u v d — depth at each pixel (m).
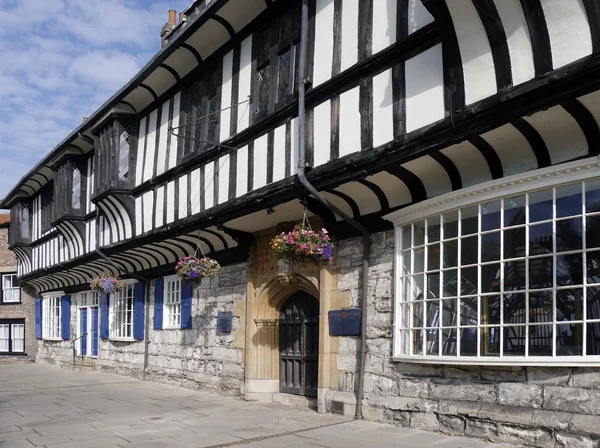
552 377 5.29
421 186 6.70
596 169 4.99
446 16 5.45
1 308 22.61
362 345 7.29
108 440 6.52
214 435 6.68
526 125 5.27
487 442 5.62
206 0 11.74
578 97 4.70
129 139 12.02
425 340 6.46
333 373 7.80
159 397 10.18
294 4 8.12
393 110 6.39
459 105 5.51
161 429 7.12
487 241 5.88
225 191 9.03
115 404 9.41
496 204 5.82
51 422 7.78
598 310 4.99
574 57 4.61
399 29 6.45
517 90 4.89
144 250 12.26
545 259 5.39
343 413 7.47
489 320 5.81
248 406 8.84
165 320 12.50
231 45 9.41
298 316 9.19
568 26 4.66
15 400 10.22
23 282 20.83
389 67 6.51
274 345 9.51
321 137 7.32
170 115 10.92
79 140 14.31
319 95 7.42
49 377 14.60
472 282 6.02
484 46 5.29
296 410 8.30
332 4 7.48
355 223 7.32
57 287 19.11
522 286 5.55
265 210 8.30
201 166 9.75
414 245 6.77
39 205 18.94
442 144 5.70
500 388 5.69
